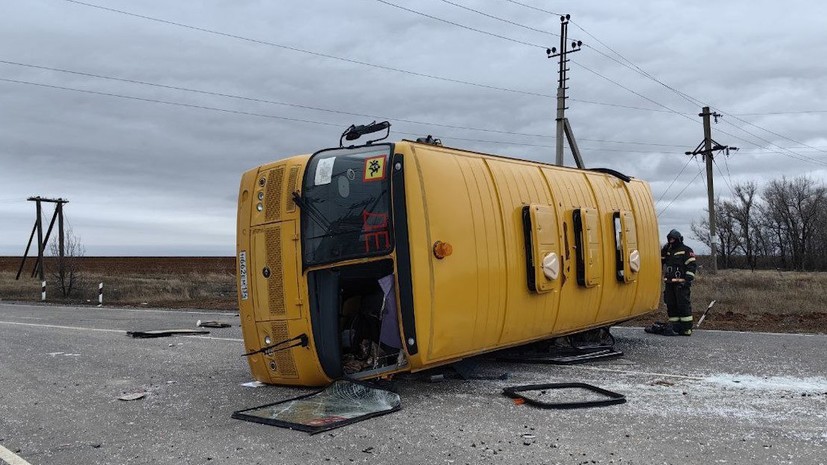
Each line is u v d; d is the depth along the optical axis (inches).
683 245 483.8
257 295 297.9
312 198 284.8
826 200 2839.6
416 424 234.4
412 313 264.4
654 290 452.8
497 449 203.3
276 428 234.1
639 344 435.8
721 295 739.4
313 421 234.5
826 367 339.9
